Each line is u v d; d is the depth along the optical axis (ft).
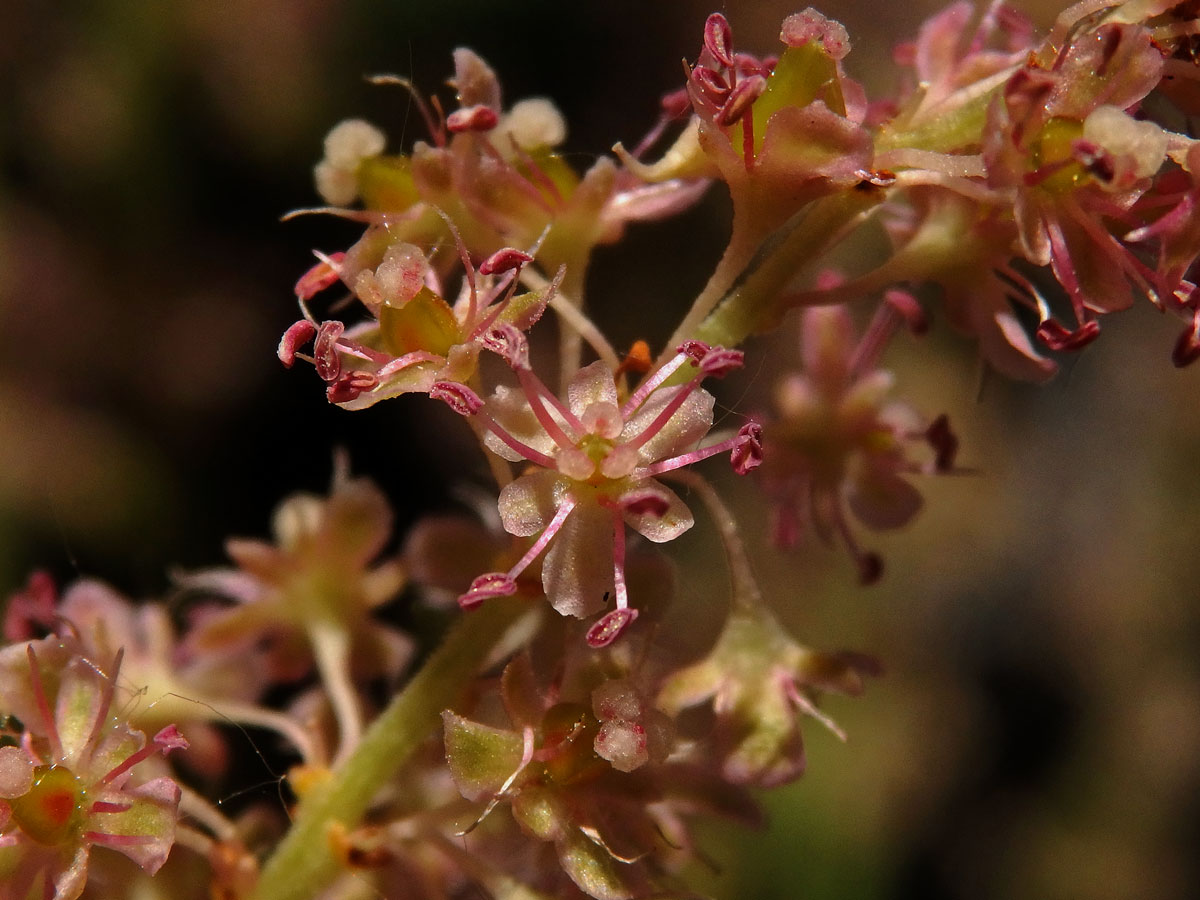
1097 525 0.59
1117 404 0.60
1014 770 0.54
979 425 0.59
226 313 0.44
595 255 0.46
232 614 0.20
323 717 0.20
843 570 0.55
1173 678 0.56
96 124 0.44
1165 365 0.60
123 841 0.16
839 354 0.20
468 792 0.16
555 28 0.46
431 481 0.44
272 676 0.20
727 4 0.48
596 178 0.18
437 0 0.45
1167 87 0.17
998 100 0.16
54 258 0.43
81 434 0.41
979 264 0.17
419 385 0.16
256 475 0.43
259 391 0.43
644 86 0.47
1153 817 0.54
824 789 0.48
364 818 0.18
